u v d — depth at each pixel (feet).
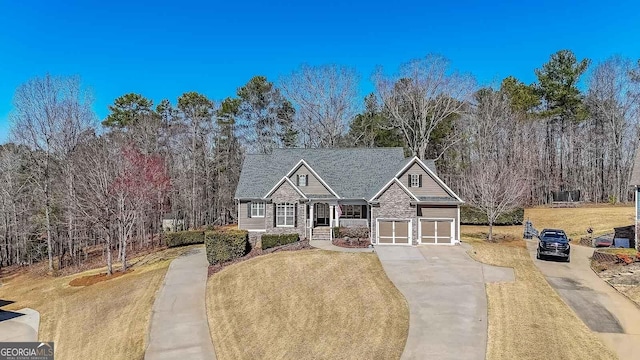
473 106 181.47
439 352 47.44
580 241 108.27
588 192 181.06
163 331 60.85
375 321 56.90
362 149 128.67
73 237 125.90
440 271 77.97
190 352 54.39
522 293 65.67
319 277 76.59
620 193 171.53
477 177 128.67
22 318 75.15
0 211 136.26
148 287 81.30
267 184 117.50
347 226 111.14
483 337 50.78
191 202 172.65
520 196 121.80
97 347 60.18
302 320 59.98
